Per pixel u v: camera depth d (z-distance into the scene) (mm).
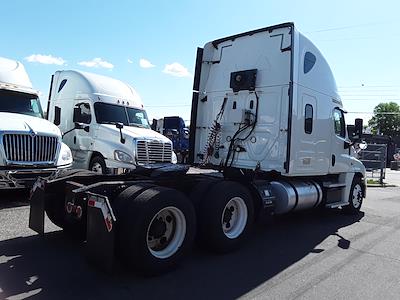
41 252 5477
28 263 5031
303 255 6047
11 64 11242
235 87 7973
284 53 7395
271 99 7508
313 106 7953
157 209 4762
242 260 5621
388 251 6586
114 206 4785
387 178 27219
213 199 5637
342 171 9305
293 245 6605
